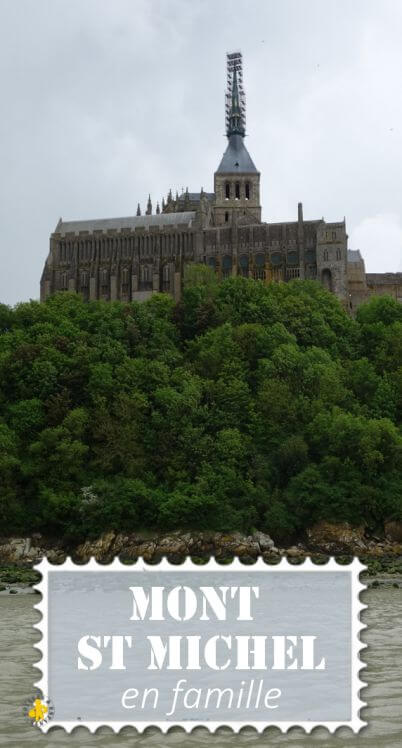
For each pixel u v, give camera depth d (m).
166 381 121.31
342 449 109.31
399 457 109.06
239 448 111.00
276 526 102.06
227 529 100.56
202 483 105.50
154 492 103.44
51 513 102.38
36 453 108.19
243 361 132.50
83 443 112.38
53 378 117.69
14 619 48.97
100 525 100.69
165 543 99.06
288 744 25.47
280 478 111.12
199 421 115.94
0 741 25.72
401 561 94.69
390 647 38.34
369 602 55.22
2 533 102.38
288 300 155.25
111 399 117.88
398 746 25.25
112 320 139.75
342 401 124.19
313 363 131.12
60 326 134.25
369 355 148.00
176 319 153.62
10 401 118.38
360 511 103.19
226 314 150.62
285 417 118.12
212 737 25.98
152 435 112.88
